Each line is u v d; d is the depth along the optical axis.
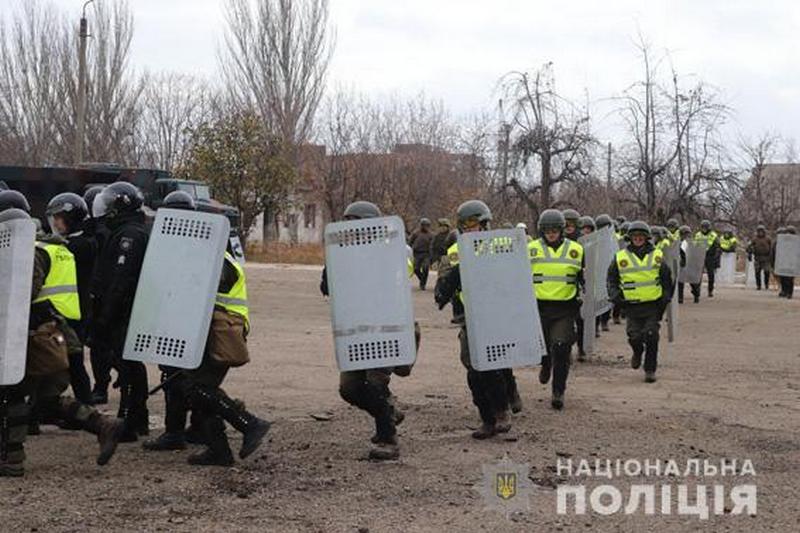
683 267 26.50
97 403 10.90
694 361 15.75
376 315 8.51
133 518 6.89
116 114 53.47
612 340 18.28
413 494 7.70
